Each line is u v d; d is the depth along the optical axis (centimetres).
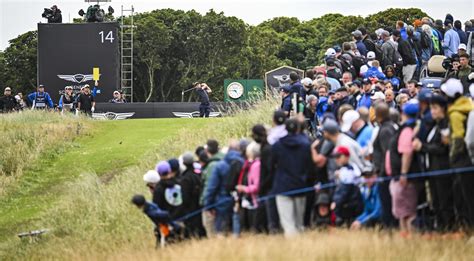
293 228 3809
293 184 3825
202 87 9131
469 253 3391
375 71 6031
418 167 3684
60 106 9612
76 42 10188
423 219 3712
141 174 6341
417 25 7125
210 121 8362
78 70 10181
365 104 5138
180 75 15562
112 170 7194
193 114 9681
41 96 9675
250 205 4009
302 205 3872
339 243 3509
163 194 4284
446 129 3634
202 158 4234
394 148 3691
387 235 3588
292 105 5431
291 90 5459
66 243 5559
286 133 4119
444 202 3666
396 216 3694
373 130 4047
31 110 8950
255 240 3709
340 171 3781
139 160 7144
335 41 16600
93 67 10169
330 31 17425
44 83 10206
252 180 4006
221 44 15738
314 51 17162
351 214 3809
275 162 3866
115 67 10175
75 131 8319
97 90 10162
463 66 5325
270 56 16475
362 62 6356
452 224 3656
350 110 4091
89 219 5859
